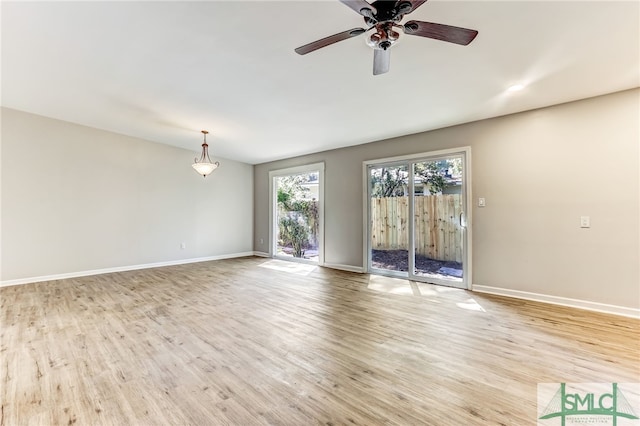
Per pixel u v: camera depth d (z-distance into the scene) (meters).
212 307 3.32
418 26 1.67
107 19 2.05
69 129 4.67
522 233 3.64
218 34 2.21
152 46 2.38
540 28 2.06
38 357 2.15
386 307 3.32
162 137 5.25
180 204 6.14
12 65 2.71
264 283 4.46
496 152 3.84
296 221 6.68
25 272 4.31
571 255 3.33
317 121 4.12
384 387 1.80
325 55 2.47
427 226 4.52
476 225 3.98
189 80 2.97
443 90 3.10
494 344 2.38
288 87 3.08
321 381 1.87
